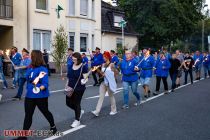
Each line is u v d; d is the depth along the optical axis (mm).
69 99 8797
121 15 37906
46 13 26922
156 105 12188
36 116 9797
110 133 8031
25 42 25516
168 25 42500
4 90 15797
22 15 25281
